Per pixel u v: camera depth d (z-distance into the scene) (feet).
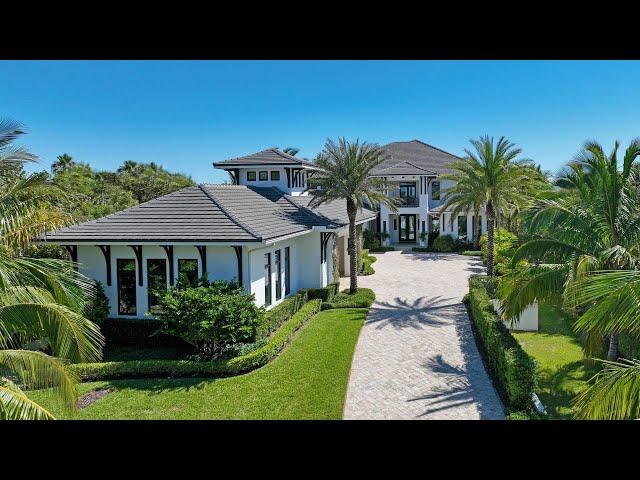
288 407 40.88
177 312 49.80
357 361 52.26
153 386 45.83
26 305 28.96
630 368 25.27
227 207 64.49
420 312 73.05
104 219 63.31
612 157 43.75
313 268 83.66
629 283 24.71
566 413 39.58
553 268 45.09
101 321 58.44
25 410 25.25
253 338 55.01
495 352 46.93
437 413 39.45
